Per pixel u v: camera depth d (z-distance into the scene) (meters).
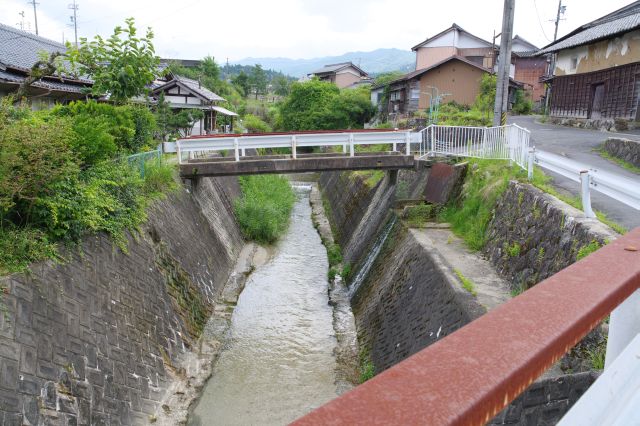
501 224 10.27
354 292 14.11
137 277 9.44
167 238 11.69
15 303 6.11
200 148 14.78
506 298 8.12
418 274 10.34
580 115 22.62
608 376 1.26
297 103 41.59
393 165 15.17
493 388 0.70
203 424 8.52
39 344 6.25
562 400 3.65
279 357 10.87
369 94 43.38
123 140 12.49
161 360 9.13
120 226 9.30
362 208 19.38
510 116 30.62
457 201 13.11
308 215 25.08
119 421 7.19
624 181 6.73
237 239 18.47
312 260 17.77
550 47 26.05
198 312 11.87
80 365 6.86
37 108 14.75
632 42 19.14
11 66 12.46
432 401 0.65
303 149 39.00
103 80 12.41
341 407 0.62
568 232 7.57
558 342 0.86
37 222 7.27
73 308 7.16
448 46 39.25
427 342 8.34
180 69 45.97
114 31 12.48
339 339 11.75
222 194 19.33
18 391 5.67
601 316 1.05
